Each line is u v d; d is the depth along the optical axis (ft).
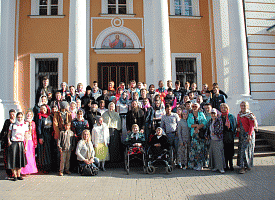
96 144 19.86
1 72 28.63
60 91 23.31
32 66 33.19
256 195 13.07
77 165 19.52
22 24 33.50
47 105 20.42
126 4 36.17
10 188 14.96
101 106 22.36
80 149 18.80
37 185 15.62
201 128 19.49
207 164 20.57
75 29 28.35
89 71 34.19
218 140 18.54
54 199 12.84
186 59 36.27
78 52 28.12
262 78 34.19
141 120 20.95
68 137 18.88
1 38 28.99
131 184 15.62
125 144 20.06
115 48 34.37
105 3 35.40
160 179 16.78
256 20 35.01
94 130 20.03
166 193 13.71
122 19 35.12
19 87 32.73
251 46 34.47
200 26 36.27
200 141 19.61
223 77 33.37
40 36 33.65
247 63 31.32
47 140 19.47
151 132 21.36
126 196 13.28
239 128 18.89
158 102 22.50
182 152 20.13
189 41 36.04
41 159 19.17
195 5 36.63
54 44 33.76
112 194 13.64
